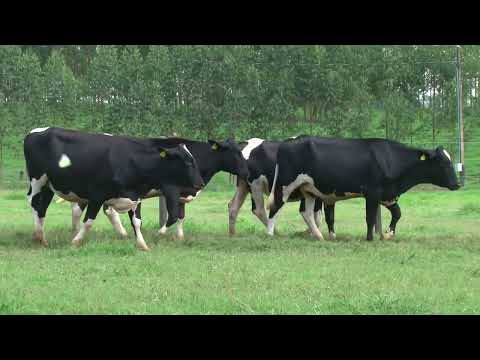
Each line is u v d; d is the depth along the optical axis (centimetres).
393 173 1417
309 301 816
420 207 2422
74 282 906
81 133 1306
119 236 1404
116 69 4822
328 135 4578
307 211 1461
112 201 1291
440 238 1460
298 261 1102
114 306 783
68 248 1215
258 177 1531
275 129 4734
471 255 1206
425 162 1444
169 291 858
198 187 1354
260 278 945
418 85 5347
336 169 1409
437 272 1018
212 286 894
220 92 4669
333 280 943
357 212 2202
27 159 1309
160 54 4806
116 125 4681
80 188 1288
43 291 849
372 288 891
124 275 966
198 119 4547
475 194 3095
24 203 2458
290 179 1448
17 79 4944
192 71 4672
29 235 1417
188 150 1447
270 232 1488
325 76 4706
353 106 4744
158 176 1338
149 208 2414
